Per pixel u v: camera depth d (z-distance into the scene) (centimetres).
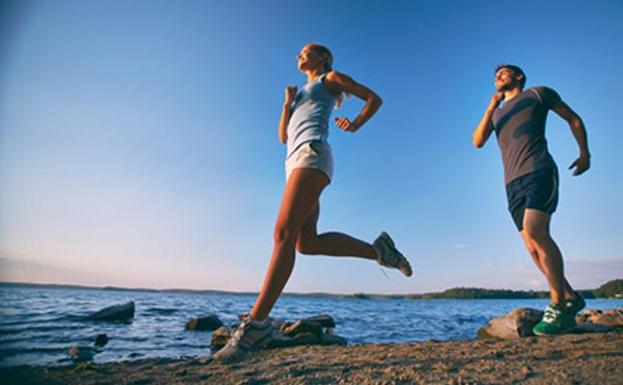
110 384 188
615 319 477
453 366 192
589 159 302
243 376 188
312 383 170
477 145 365
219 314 1859
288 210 215
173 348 654
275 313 2111
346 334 942
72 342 674
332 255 268
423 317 1900
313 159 222
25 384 194
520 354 221
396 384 164
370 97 238
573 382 155
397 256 276
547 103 306
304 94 248
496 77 349
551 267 287
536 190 287
